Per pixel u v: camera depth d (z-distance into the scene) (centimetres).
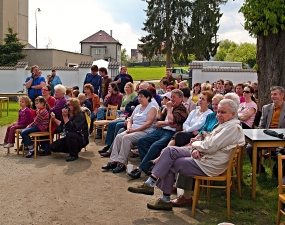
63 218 441
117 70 2056
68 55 3453
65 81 2159
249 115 694
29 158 743
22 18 3575
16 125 786
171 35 3634
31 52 3128
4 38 2883
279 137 496
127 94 931
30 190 542
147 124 648
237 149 446
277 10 730
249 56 4466
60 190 543
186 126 595
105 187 558
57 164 693
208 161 445
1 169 657
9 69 2209
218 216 444
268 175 595
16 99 2223
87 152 795
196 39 3612
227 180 439
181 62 3897
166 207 464
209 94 583
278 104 626
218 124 489
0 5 3100
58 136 884
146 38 3719
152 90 799
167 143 596
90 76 1192
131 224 423
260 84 814
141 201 500
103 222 429
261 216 446
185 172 450
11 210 465
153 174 464
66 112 730
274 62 784
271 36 782
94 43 6788
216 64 2848
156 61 3919
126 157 642
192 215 445
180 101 621
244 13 782
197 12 3594
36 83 1098
